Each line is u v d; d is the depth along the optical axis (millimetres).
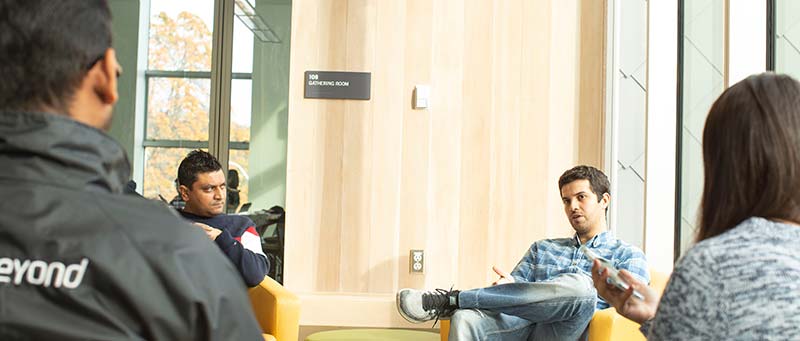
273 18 5195
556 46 4848
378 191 4812
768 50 3176
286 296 3510
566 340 3576
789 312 1066
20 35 834
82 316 758
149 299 768
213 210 3777
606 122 4758
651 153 4098
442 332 3834
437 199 4805
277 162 5156
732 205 1208
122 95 5215
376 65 4832
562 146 4824
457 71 4836
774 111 1193
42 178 801
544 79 4840
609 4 4773
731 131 1215
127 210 812
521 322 3670
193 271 791
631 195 4656
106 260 771
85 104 870
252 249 3744
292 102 4832
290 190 4832
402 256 4801
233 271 833
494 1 4863
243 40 5203
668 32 4094
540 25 4855
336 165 4828
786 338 1058
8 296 755
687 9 4000
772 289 1081
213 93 5203
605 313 3322
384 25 4836
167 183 5203
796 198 1178
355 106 4836
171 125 5207
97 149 826
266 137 5172
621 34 4727
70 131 812
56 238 775
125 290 763
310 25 4852
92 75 872
